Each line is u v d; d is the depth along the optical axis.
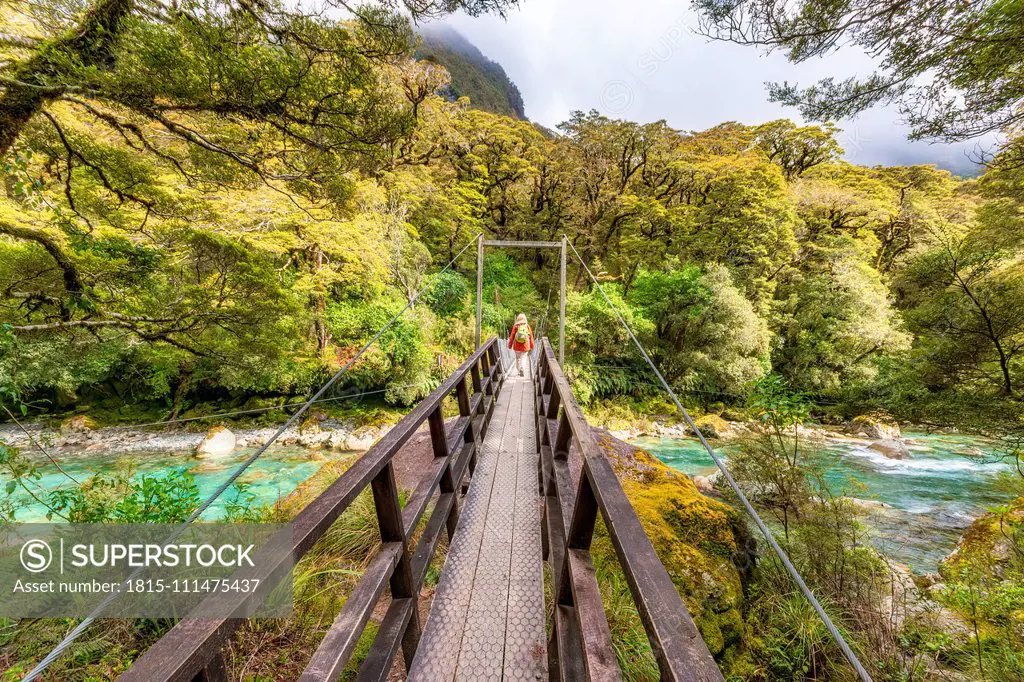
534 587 2.18
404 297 18.45
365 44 5.05
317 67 4.89
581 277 27.02
